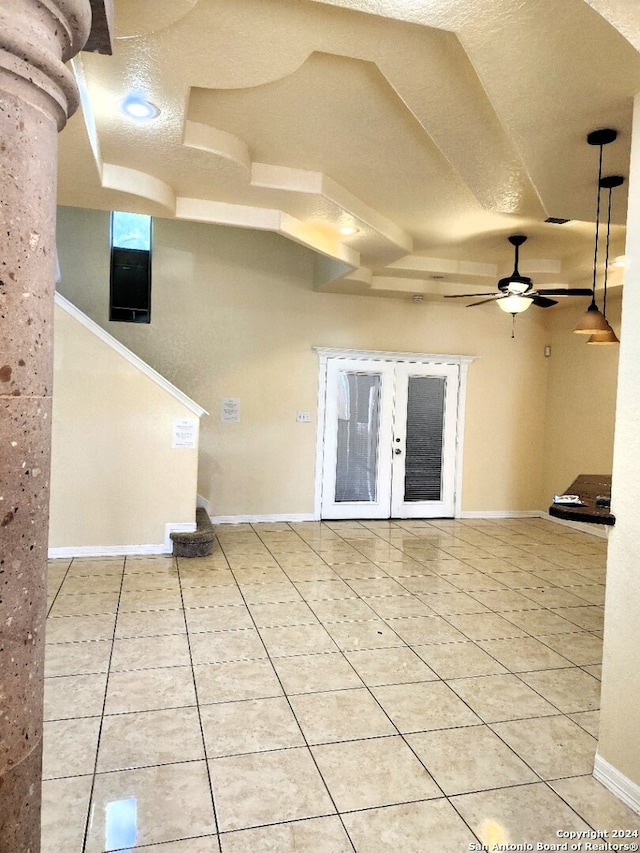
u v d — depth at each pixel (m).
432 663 3.20
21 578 1.03
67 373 4.86
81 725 2.49
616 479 2.19
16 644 1.03
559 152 2.66
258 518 6.48
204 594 4.16
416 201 4.04
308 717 2.61
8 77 0.96
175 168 3.34
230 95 2.71
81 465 4.92
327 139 3.15
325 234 4.49
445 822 1.99
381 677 3.02
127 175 3.36
